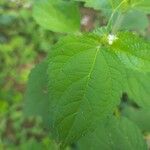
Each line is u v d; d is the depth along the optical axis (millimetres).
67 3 160
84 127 102
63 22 160
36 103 172
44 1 160
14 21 438
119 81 102
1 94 379
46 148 242
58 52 104
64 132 102
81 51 104
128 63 107
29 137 365
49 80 103
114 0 130
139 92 150
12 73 404
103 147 149
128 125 152
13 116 372
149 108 151
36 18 160
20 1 277
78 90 102
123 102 245
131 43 108
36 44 425
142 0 132
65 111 102
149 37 358
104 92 101
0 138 362
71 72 103
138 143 151
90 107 102
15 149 353
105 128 150
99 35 112
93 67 103
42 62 167
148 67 107
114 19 148
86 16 380
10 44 424
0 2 431
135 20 176
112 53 105
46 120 173
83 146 148
